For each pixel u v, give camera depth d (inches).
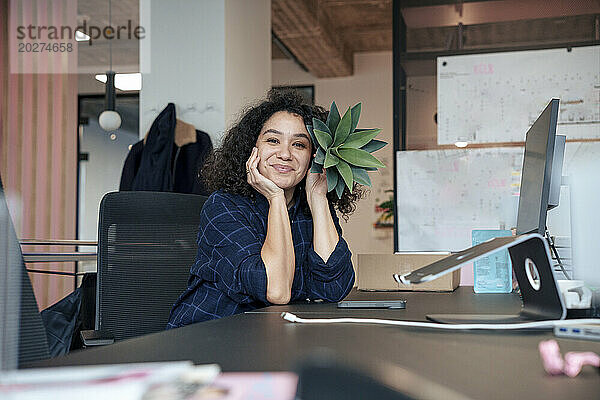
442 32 145.7
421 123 145.8
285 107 77.7
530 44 141.6
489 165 141.8
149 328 83.1
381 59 335.0
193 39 159.3
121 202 83.5
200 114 157.8
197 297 71.5
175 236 86.8
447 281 85.4
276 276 67.9
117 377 22.0
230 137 78.4
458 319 48.2
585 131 138.7
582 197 51.6
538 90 141.0
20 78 195.5
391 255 87.5
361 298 75.9
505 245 41.9
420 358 33.1
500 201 140.9
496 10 143.4
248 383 23.1
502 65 142.7
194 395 20.8
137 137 307.9
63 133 197.0
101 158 310.8
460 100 144.3
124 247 82.9
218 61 157.3
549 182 56.3
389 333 42.3
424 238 143.9
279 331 43.7
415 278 42.7
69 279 194.1
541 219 56.5
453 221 142.7
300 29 258.1
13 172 194.7
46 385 21.3
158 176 150.7
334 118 70.2
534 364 31.5
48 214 196.5
